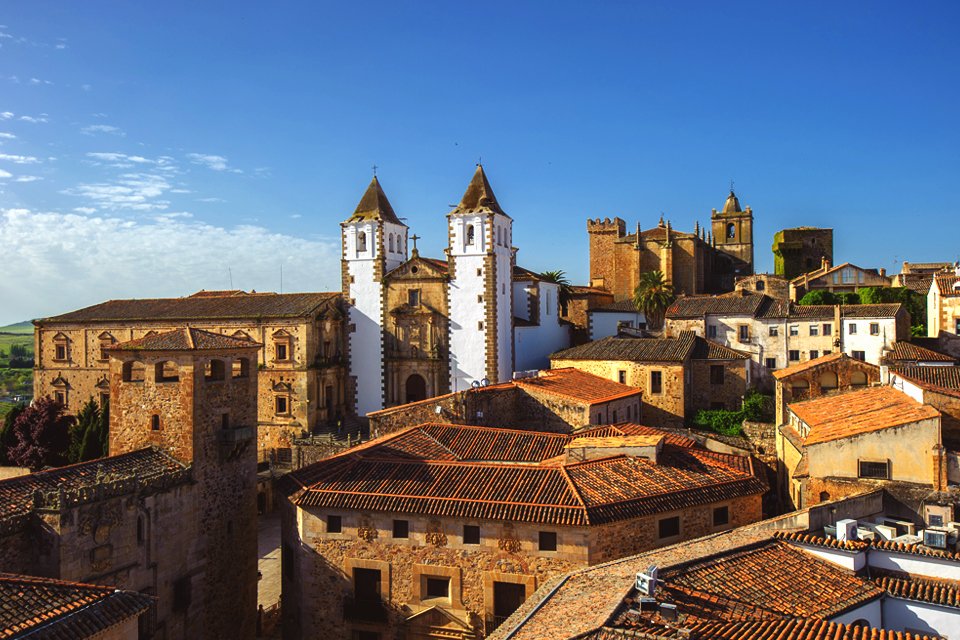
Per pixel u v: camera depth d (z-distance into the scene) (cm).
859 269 10969
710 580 2884
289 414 8288
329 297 8819
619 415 6844
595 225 13600
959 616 2817
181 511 4247
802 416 4859
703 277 12575
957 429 4016
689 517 4062
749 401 7562
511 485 4056
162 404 4397
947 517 3556
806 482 4019
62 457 7712
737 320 8450
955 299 6856
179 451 4356
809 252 13088
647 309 10375
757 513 4309
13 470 7562
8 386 17562
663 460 4428
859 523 3538
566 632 2422
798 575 3023
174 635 4156
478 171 8719
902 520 3669
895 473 3831
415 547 4006
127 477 3912
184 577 4250
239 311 8675
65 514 3516
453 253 8525
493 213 8400
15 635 2541
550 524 3744
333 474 4366
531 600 2917
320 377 8500
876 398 4712
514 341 8962
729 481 4262
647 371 7738
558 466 4209
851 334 7912
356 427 8581
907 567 3092
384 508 4022
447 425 5366
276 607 5138
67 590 2873
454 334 8525
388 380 8781
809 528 3419
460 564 3928
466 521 3919
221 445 4550
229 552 4638
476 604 3900
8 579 2827
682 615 2520
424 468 4353
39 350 9406
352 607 4094
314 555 4203
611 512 3769
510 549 3838
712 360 7900
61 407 7969
